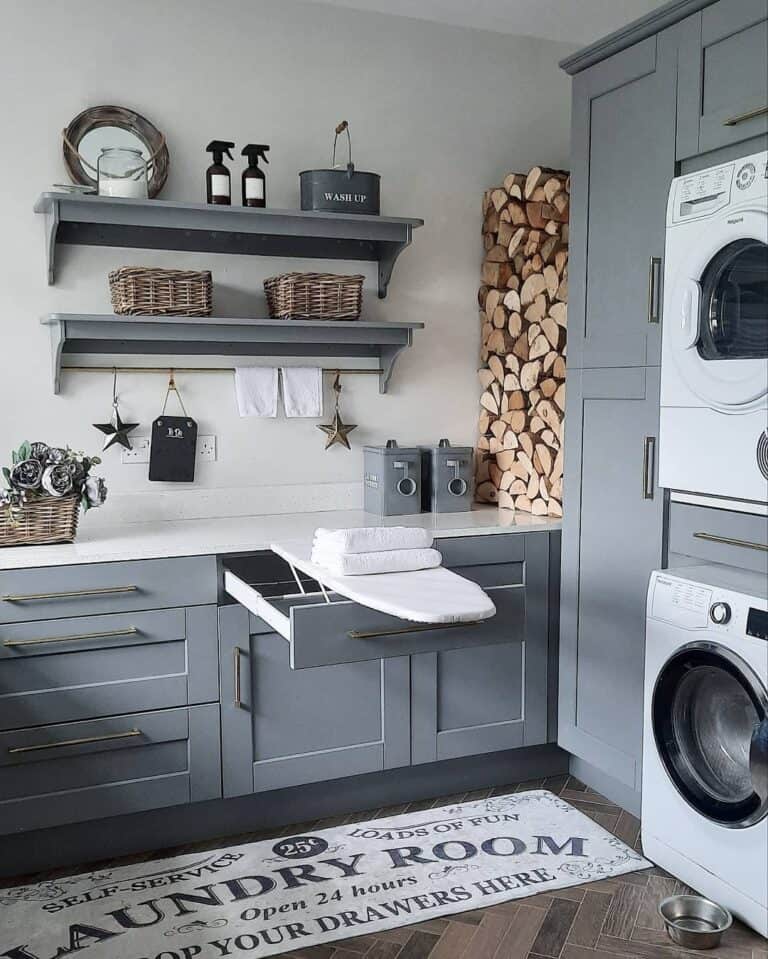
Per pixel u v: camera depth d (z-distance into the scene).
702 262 2.41
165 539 2.86
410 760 3.03
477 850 2.75
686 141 2.53
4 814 2.57
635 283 2.74
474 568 3.09
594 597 2.98
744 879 2.28
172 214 2.98
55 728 2.61
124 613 2.67
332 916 2.42
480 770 3.21
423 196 3.65
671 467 2.59
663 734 2.50
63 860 2.69
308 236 3.15
